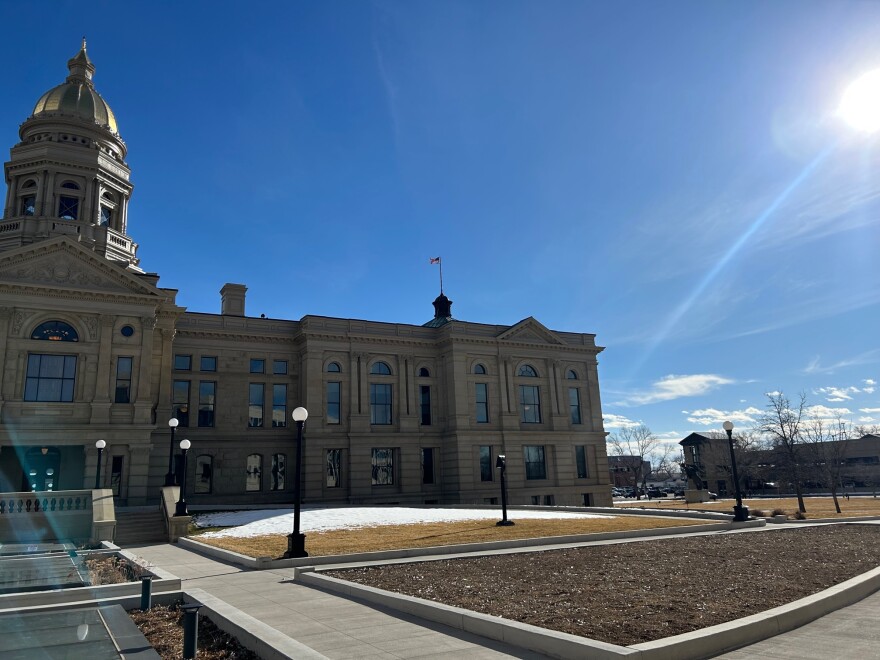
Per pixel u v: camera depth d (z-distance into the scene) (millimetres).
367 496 52375
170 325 46062
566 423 61688
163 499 33844
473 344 58094
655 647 8664
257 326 53031
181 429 48500
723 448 106438
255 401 51969
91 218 50156
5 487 38562
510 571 17109
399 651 9773
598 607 12062
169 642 10445
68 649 9820
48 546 25359
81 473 40000
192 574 18969
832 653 9266
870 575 14820
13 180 50156
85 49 57906
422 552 21109
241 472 49938
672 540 24781
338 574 17281
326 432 52000
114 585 13984
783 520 34625
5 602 12867
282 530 29750
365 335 54625
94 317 40906
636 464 141375
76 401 39406
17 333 38719
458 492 54438
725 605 12055
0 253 38875
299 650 8844
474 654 9555
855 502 68312
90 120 53125
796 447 75938
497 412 57938
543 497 58562
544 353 62188
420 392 57531
